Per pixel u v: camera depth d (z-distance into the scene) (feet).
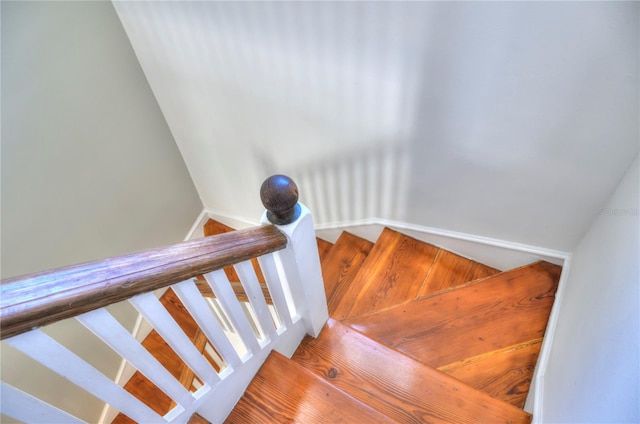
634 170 3.86
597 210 4.76
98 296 2.03
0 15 4.86
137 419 3.07
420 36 4.18
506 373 5.24
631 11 3.11
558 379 4.09
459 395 4.69
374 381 4.84
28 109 5.46
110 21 6.21
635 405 2.22
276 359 4.50
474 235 6.42
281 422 4.17
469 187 5.65
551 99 4.02
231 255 2.79
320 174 7.09
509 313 5.74
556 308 5.41
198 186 9.59
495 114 4.49
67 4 5.56
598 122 3.94
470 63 4.15
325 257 8.73
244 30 5.24
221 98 6.64
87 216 6.86
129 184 7.63
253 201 8.91
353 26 4.46
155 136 7.89
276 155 7.21
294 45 5.06
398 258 7.06
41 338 2.03
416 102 4.89
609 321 3.10
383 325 5.90
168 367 8.36
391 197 6.72
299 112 6.02
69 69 5.86
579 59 3.59
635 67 3.40
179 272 2.43
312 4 4.48
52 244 6.33
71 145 6.22
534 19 3.51
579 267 4.95
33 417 2.31
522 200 5.33
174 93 7.17
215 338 3.41
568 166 4.53
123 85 6.81
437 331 5.72
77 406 7.11
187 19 5.61
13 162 5.46
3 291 1.77
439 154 5.43
